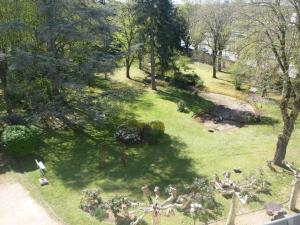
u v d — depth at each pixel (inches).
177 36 1449.3
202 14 1646.2
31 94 947.3
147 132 946.1
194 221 622.5
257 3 716.7
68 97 987.9
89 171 795.4
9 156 831.7
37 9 914.7
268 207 650.8
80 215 634.2
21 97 1018.7
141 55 1565.0
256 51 749.9
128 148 909.8
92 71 938.7
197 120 1140.5
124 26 1444.4
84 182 749.9
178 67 1627.7
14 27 866.8
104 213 627.8
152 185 744.3
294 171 722.8
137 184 748.0
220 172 800.9
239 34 802.8
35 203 670.5
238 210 661.3
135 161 845.8
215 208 659.4
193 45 2151.8
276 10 701.3
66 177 765.3
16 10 962.7
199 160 859.4
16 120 900.6
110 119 1077.1
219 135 1022.4
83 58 1025.5
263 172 797.2
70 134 973.8
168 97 1347.2
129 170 804.6
